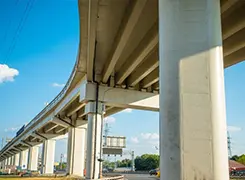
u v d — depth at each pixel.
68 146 45.59
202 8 9.36
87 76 27.23
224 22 16.62
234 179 46.81
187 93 8.91
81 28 19.47
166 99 9.14
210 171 8.41
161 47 9.62
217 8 9.49
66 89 36.44
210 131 8.65
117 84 28.67
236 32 17.81
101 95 28.06
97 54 24.17
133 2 15.38
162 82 9.38
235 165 73.69
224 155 8.59
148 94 29.52
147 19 17.89
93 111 27.69
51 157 67.25
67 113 44.84
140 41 21.03
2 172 76.69
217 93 8.89
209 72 8.98
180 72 9.06
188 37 9.22
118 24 18.89
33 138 78.38
